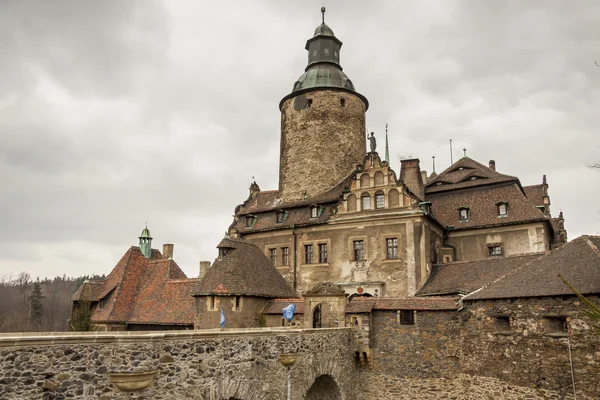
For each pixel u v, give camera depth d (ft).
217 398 53.16
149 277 136.77
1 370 35.65
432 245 111.86
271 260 129.29
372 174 115.75
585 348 61.67
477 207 119.75
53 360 38.88
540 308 67.82
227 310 96.58
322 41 151.53
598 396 59.52
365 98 149.48
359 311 88.07
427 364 82.17
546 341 66.23
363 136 148.15
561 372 63.82
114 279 136.87
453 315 81.25
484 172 127.34
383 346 86.94
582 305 62.75
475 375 75.92
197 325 99.14
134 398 44.39
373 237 112.06
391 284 106.93
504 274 85.20
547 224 115.14
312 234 122.62
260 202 149.18
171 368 48.47
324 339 77.20
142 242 175.63
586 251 69.77
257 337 60.70
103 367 42.37
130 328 123.85
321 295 92.12
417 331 84.33
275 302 102.22
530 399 66.80
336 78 146.72
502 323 73.56
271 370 62.69
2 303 336.29
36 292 311.88
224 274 101.04
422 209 107.04
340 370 81.51
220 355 54.49
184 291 122.62
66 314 336.08
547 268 71.82
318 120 141.18
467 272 96.99
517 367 69.36
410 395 82.53
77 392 40.14
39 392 37.68
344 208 118.52
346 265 114.52
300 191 138.62
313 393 84.79
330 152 138.72
